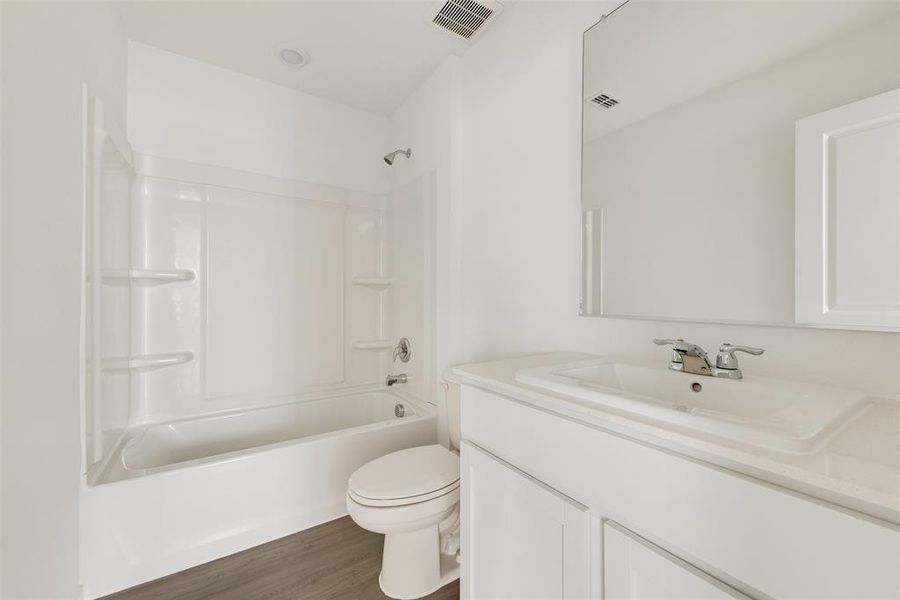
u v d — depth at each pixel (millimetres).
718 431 569
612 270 1227
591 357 1238
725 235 958
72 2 1080
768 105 881
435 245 2045
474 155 1844
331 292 2393
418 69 2053
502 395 973
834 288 774
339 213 2424
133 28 1738
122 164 1615
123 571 1297
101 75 1372
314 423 2232
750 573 505
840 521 434
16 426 764
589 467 726
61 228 995
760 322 890
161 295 1891
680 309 1054
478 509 1021
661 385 981
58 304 979
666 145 1085
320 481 1691
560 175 1400
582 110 1304
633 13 1165
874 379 746
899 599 396
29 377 823
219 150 2041
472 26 1723
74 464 1112
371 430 1812
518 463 902
